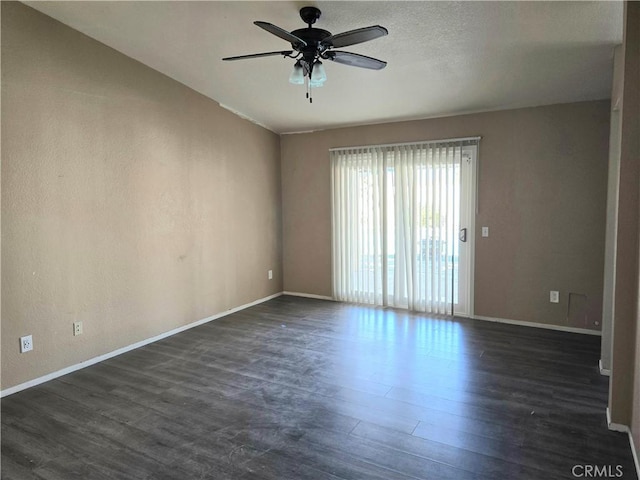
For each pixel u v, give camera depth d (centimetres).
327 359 346
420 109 454
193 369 327
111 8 284
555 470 198
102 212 346
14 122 282
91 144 335
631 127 221
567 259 417
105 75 343
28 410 262
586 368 323
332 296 560
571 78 356
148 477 196
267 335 412
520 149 432
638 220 219
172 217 416
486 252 455
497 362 337
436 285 485
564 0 241
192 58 360
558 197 417
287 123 536
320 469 200
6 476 197
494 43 299
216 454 214
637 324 210
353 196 534
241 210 516
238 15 283
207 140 456
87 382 304
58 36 307
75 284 326
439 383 297
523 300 440
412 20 271
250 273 536
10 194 282
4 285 280
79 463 207
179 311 427
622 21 255
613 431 231
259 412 257
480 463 204
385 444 221
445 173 468
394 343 384
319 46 258
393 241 512
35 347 299
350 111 471
